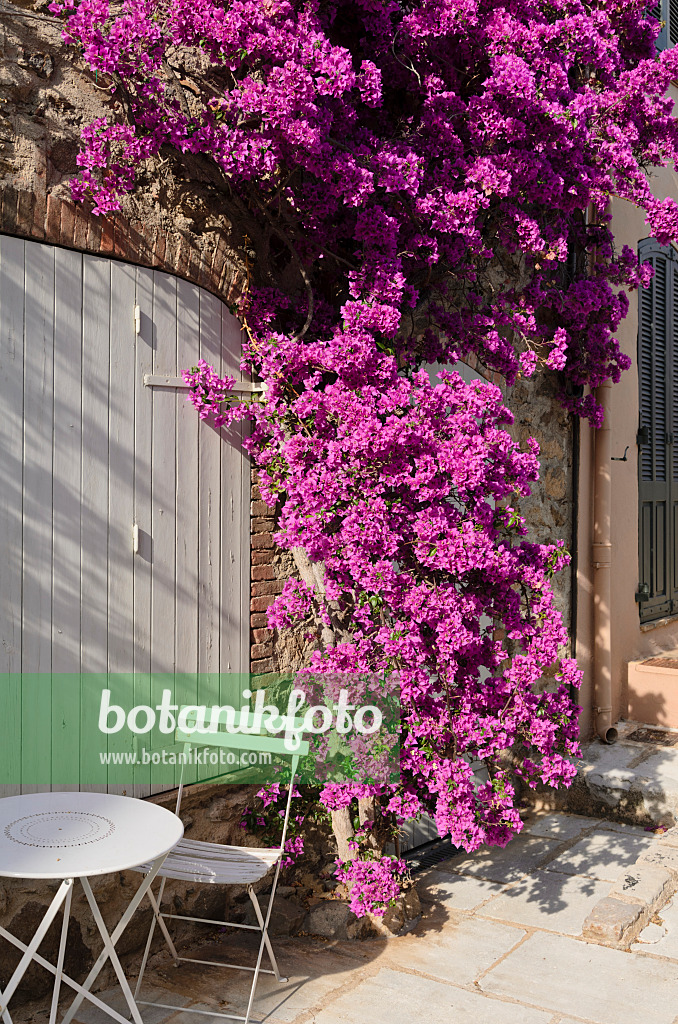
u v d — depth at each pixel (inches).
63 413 140.4
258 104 141.1
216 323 164.2
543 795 239.9
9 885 135.7
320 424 153.7
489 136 178.2
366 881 153.9
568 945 164.2
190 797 161.0
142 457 151.6
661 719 275.7
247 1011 136.0
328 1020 137.7
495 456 151.5
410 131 182.7
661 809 223.1
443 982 150.2
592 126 206.4
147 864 141.8
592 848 210.5
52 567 139.3
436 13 171.2
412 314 188.7
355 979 150.6
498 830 153.0
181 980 149.1
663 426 318.7
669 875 189.9
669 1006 143.9
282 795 173.8
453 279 207.9
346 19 178.1
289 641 180.7
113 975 148.3
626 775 230.7
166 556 155.8
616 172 205.8
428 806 166.7
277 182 160.1
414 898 174.2
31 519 136.7
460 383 153.0
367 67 159.3
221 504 165.9
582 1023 138.1
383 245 160.7
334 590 158.6
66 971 142.9
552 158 194.7
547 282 219.5
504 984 149.9
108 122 142.9
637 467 296.2
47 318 138.2
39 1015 137.0
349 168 151.7
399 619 150.9
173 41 144.8
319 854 182.1
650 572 307.0
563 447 255.6
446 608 145.8
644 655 297.9
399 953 160.4
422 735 153.7
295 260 168.6
